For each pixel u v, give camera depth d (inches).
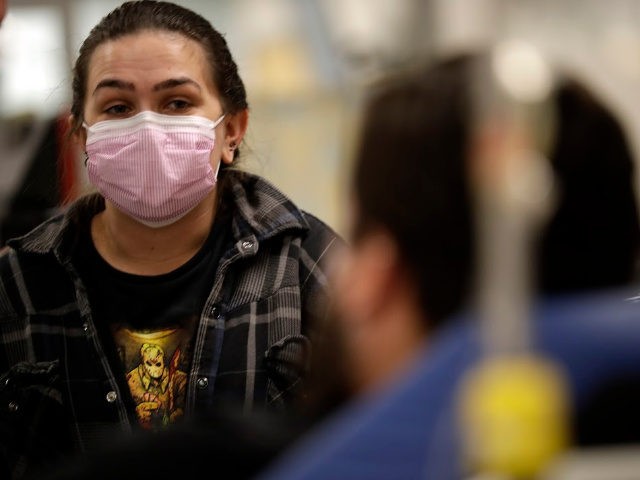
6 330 192.1
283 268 193.0
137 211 185.8
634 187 98.0
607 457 74.7
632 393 78.0
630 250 97.7
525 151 78.7
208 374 183.8
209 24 197.6
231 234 193.8
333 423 87.9
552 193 92.0
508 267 74.4
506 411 70.1
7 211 251.0
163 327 186.5
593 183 94.7
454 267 92.7
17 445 186.5
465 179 91.5
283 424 104.3
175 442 102.8
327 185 285.4
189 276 188.7
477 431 71.9
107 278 189.2
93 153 188.4
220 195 198.1
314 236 199.0
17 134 255.1
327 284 186.9
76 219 194.2
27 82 264.4
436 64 97.8
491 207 76.0
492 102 80.1
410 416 77.4
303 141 287.0
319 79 283.3
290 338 186.7
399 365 89.9
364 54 147.4
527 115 79.4
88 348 186.4
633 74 179.9
